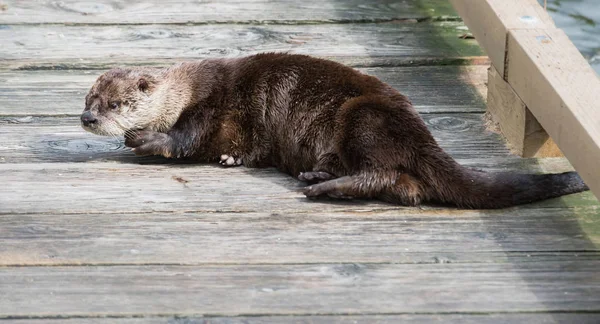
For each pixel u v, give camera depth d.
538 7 9.77
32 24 12.48
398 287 6.95
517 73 9.16
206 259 7.34
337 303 6.75
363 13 12.91
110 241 7.63
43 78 11.03
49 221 7.97
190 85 9.38
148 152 9.21
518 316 6.62
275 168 9.19
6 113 10.20
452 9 13.15
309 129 8.71
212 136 9.25
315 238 7.67
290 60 9.12
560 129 8.09
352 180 8.23
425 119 10.09
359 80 8.75
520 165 9.12
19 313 6.64
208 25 12.49
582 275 7.12
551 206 8.17
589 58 13.03
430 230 7.80
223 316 6.61
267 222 7.95
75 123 10.08
